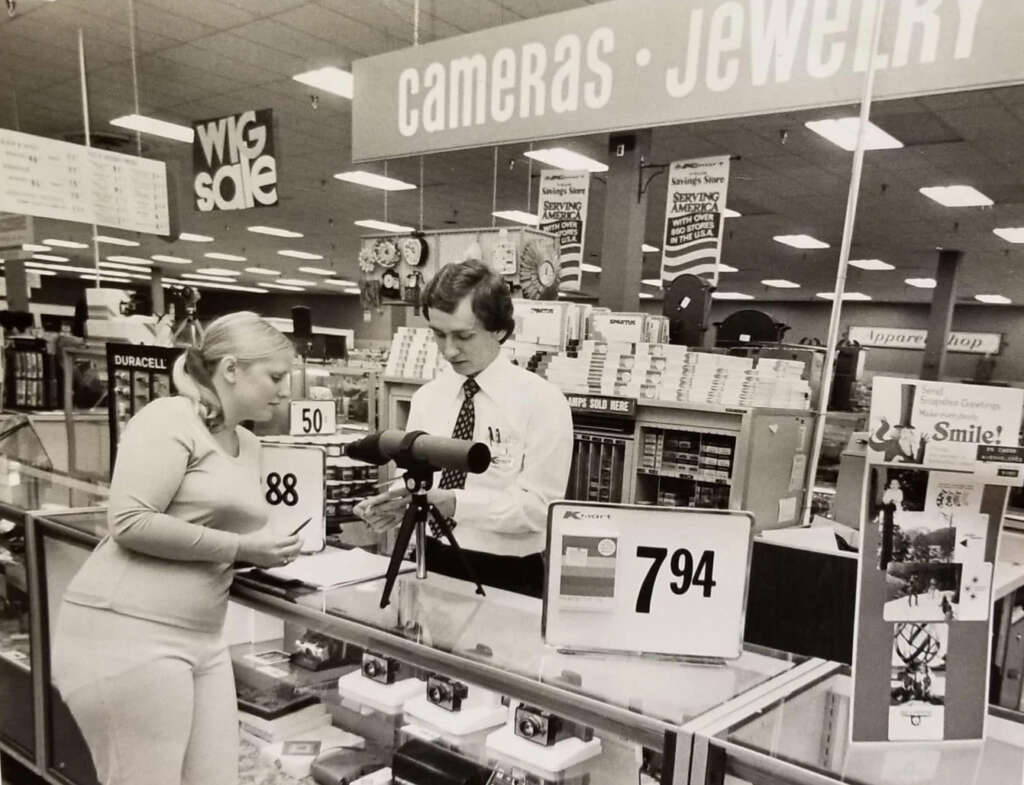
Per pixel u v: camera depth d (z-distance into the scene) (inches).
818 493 132.1
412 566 70.9
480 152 333.1
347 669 78.2
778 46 60.6
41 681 90.7
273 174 142.2
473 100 77.7
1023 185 327.6
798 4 59.2
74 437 121.0
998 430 39.4
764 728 40.9
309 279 957.8
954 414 39.4
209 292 1225.4
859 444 99.0
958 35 53.4
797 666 49.4
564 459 71.6
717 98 63.7
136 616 60.6
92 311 121.2
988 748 40.7
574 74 70.8
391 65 84.2
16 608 99.0
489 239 156.1
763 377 123.4
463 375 74.5
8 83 281.3
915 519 40.5
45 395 127.6
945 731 40.7
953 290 517.7
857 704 40.0
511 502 67.4
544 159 332.5
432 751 65.5
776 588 72.5
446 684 68.1
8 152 120.2
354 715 74.6
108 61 256.2
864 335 778.2
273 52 244.2
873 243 499.2
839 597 69.3
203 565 63.1
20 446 122.4
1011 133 262.1
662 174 347.3
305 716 77.2
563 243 259.6
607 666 48.5
